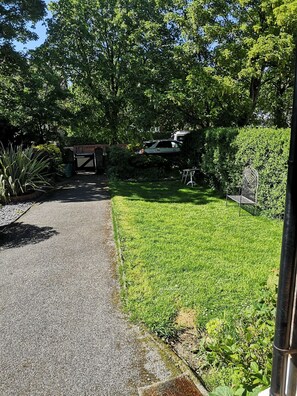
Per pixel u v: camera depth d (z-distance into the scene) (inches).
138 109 428.5
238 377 66.7
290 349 43.5
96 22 445.7
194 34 359.9
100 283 135.7
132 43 438.0
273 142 219.3
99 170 487.5
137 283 131.9
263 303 91.4
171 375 83.8
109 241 186.9
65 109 430.3
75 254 168.9
